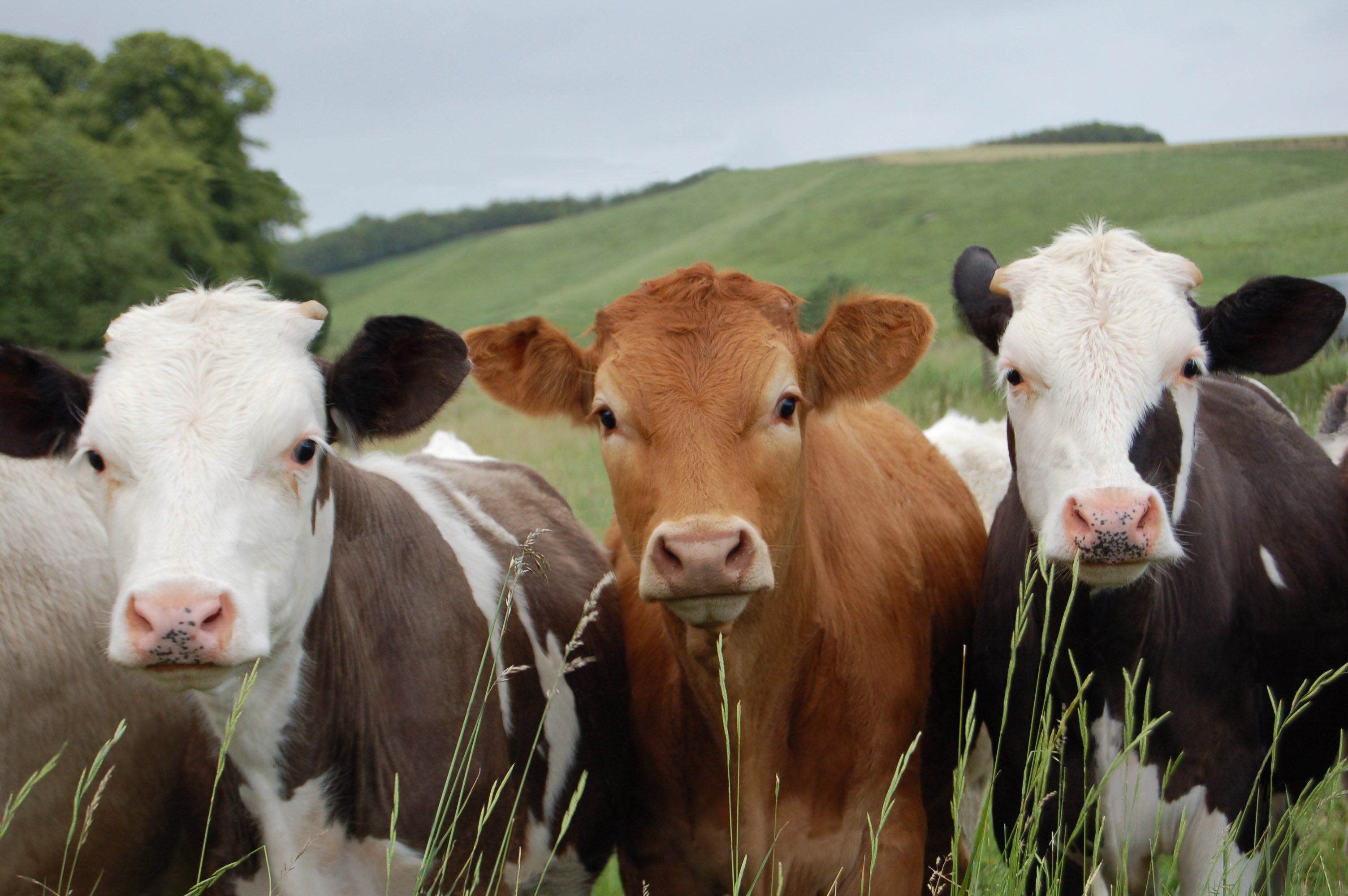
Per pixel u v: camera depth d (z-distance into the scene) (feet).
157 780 14.65
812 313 19.81
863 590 16.38
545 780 15.87
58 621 13.93
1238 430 17.84
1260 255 86.43
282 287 176.65
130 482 11.19
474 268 242.17
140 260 135.23
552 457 45.09
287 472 11.71
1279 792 17.53
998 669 16.01
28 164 135.54
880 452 19.19
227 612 10.52
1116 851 14.66
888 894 15.88
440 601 14.29
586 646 17.12
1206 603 14.80
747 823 15.01
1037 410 13.56
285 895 12.75
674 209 253.65
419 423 13.30
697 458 13.04
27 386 12.23
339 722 12.84
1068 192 177.99
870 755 15.88
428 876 13.37
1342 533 17.87
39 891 13.73
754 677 14.49
